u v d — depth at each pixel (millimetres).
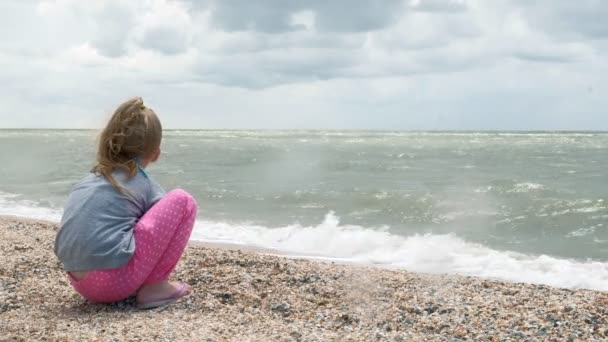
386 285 4430
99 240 3477
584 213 9289
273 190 12172
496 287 4492
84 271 3547
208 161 19094
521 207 9820
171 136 41656
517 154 20875
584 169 15438
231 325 3369
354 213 9742
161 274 3723
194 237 7953
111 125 3619
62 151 23766
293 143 29703
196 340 3039
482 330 3408
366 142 30188
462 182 12859
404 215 9500
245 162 18641
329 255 6887
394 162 18016
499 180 12875
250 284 4309
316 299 4035
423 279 4680
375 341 3146
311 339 3139
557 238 7848
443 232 8203
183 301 3816
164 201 3662
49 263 4855
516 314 3711
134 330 3195
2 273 4531
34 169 17078
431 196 10914
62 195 12125
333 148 24812
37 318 3465
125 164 3639
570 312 3746
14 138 35969
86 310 3652
